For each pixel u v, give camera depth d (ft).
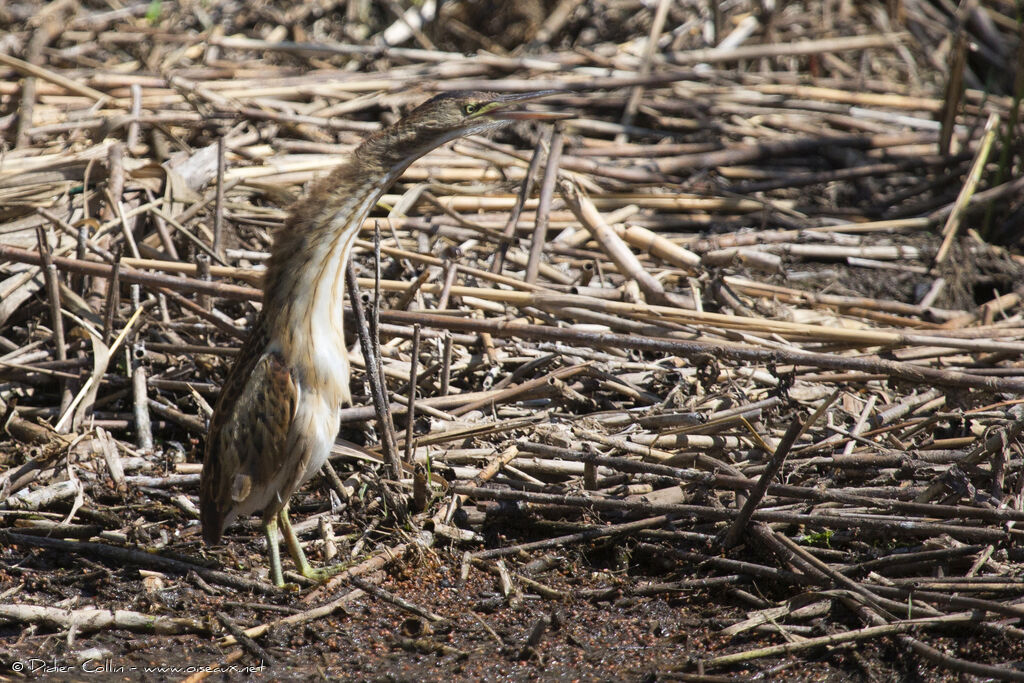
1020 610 26.03
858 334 37.68
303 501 32.81
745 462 33.71
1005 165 52.24
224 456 28.12
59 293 37.17
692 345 35.27
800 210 54.34
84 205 42.78
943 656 25.64
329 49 61.00
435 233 45.50
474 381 38.37
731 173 56.39
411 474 32.37
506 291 38.88
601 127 58.49
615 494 32.58
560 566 30.71
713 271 42.98
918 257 49.26
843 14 71.51
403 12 68.39
